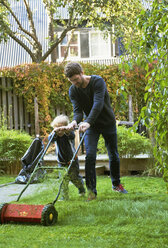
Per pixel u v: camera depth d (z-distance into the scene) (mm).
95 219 3482
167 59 3197
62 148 4680
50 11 14391
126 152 6969
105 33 14078
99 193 5000
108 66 10711
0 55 15594
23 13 16969
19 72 10320
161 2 3293
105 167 7453
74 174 4684
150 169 6641
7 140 7410
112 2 13023
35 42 14625
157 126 3391
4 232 3164
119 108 3633
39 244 2781
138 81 10297
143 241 2787
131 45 3461
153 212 3635
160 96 3248
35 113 10328
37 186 4309
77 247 2682
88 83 4410
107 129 4691
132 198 4535
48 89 10461
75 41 16578
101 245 2707
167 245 2672
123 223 3328
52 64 10508
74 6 12852
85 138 4637
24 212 3438
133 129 3258
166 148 3604
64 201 4402
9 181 6633
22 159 6469
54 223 3432
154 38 3262
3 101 10281
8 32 12766
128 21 13109
